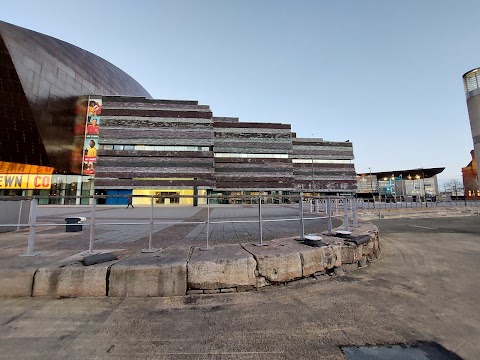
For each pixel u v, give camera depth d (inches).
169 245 211.9
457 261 237.5
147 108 1809.8
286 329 105.3
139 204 1675.7
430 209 1009.5
